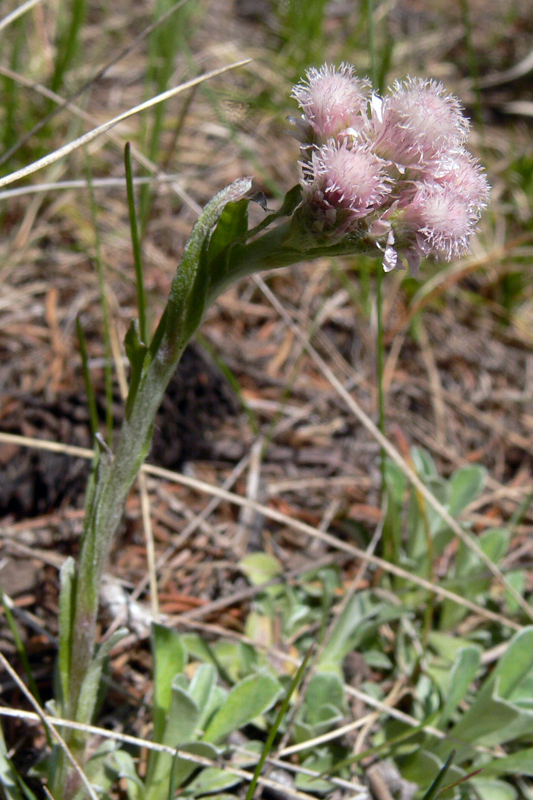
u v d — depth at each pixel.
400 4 0.57
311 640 0.24
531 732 0.22
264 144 0.42
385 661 0.24
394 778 0.22
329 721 0.22
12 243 0.33
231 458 0.29
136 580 0.25
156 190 0.33
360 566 0.26
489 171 0.43
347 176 0.18
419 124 0.19
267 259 0.19
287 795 0.22
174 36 0.33
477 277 0.39
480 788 0.22
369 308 0.34
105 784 0.21
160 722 0.21
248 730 0.23
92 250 0.33
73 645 0.20
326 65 0.19
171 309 0.19
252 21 0.50
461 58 0.53
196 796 0.22
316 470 0.29
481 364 0.35
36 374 0.28
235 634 0.24
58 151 0.21
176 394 0.28
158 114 0.31
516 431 0.33
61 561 0.24
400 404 0.33
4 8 0.38
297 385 0.32
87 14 0.45
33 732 0.22
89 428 0.26
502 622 0.24
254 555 0.25
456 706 0.23
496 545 0.25
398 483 0.26
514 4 0.59
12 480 0.25
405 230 0.19
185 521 0.26
